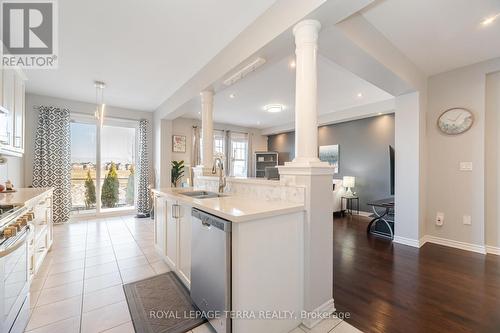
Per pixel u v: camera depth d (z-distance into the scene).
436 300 1.93
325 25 1.77
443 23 2.25
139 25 2.22
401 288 2.12
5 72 2.39
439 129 3.38
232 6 1.95
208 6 1.96
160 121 5.14
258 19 2.08
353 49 2.15
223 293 1.45
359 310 1.81
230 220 1.40
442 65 3.15
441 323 1.65
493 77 3.05
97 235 3.78
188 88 3.58
